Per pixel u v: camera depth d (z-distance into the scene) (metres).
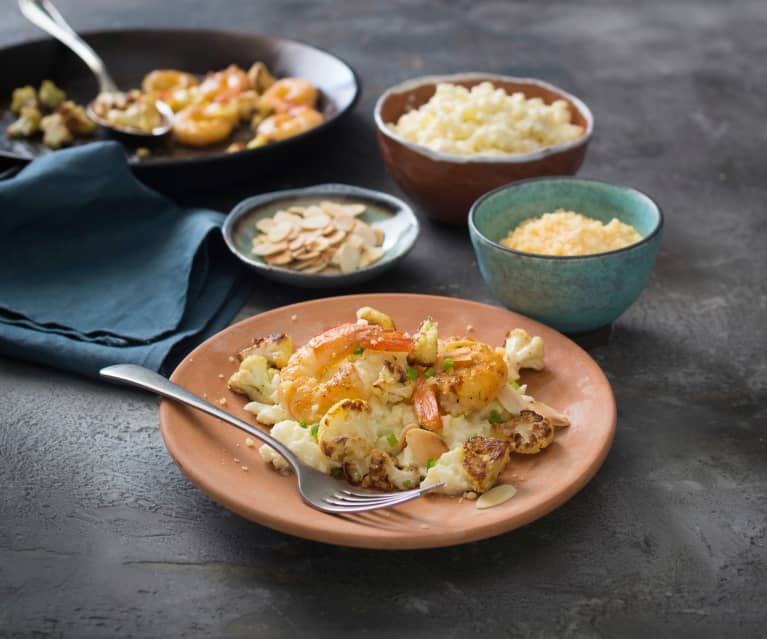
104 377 0.84
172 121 1.13
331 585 0.69
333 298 0.86
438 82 1.05
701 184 1.08
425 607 0.68
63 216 0.96
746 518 0.73
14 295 0.91
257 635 0.66
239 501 0.69
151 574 0.70
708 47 1.38
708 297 0.92
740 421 0.80
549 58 1.35
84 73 1.24
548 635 0.66
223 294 0.92
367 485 0.72
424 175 0.96
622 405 0.81
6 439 0.79
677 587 0.69
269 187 1.07
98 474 0.76
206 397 0.78
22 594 0.69
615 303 0.84
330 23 1.46
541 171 0.95
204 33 1.25
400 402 0.76
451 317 0.85
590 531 0.72
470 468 0.70
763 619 0.67
